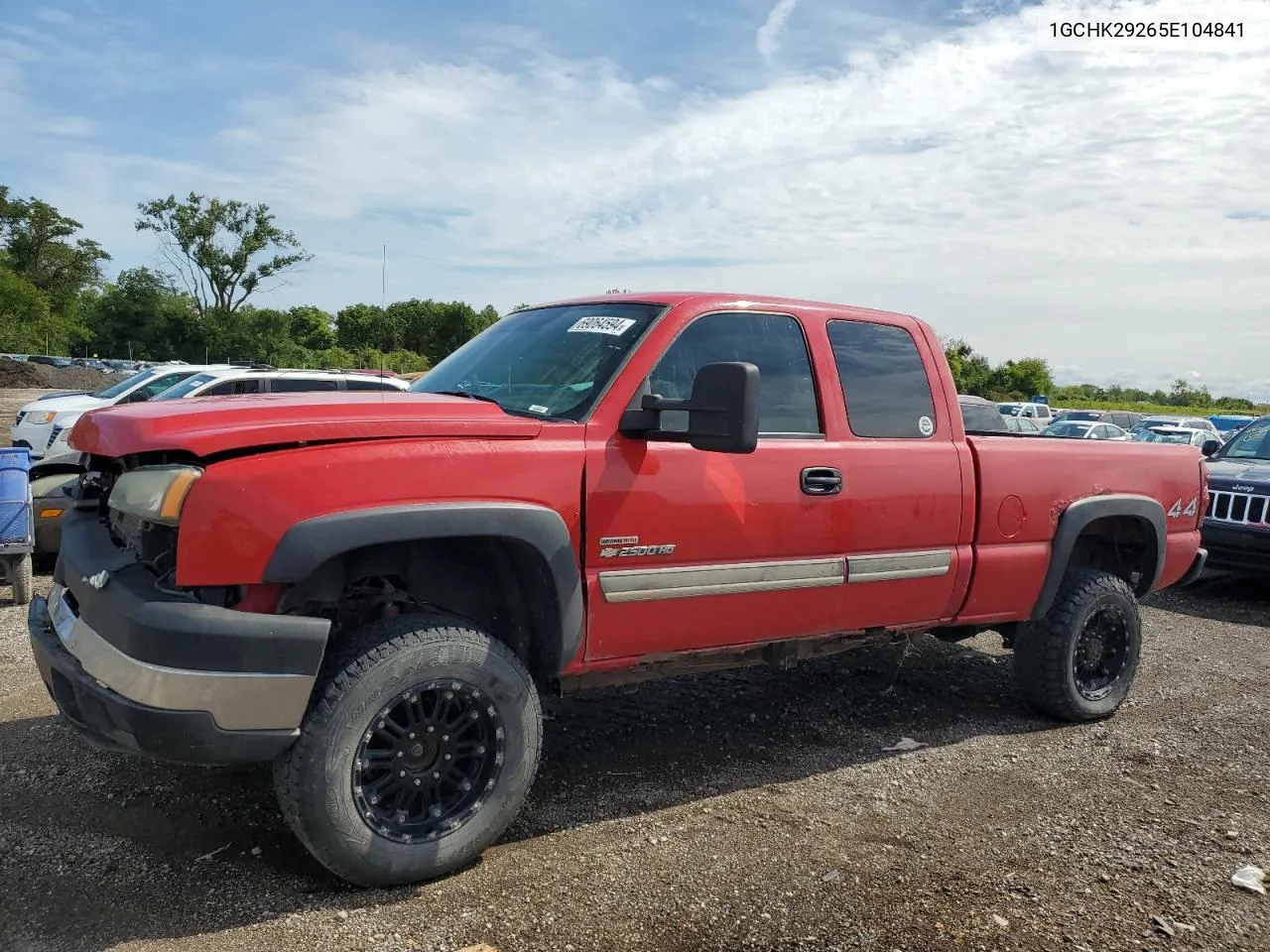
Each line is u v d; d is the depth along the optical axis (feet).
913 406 14.03
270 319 183.52
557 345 12.48
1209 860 11.14
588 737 14.78
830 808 12.37
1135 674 17.94
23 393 124.67
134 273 207.92
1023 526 14.85
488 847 11.03
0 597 22.07
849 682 18.04
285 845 10.82
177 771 12.73
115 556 10.10
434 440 10.00
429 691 9.93
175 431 9.20
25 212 286.87
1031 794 12.98
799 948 9.09
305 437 9.41
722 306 12.48
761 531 12.08
